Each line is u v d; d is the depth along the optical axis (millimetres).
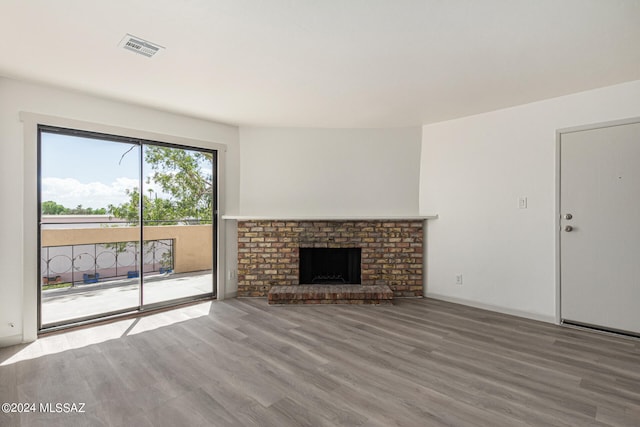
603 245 3105
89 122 3289
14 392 2109
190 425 1773
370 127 4559
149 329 3252
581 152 3219
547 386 2176
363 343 2893
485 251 3918
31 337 2953
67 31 2113
